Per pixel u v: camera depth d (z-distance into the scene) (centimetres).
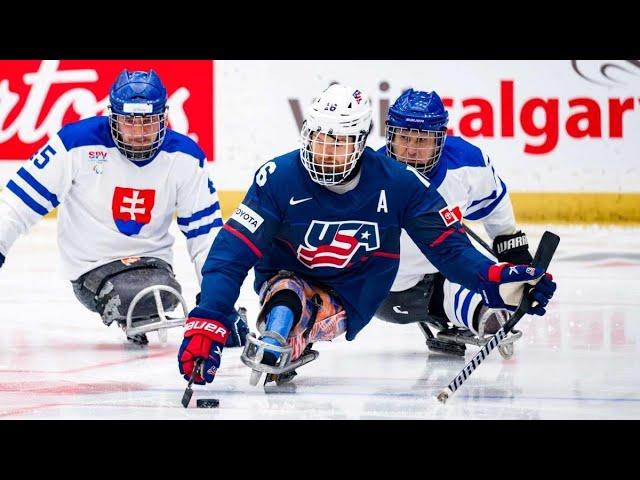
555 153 3512
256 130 3522
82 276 1989
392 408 1499
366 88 3528
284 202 1554
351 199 1556
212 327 1499
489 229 2033
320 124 1473
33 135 3425
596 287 2673
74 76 3438
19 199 1889
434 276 1958
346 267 1614
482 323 1848
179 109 3494
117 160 1906
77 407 1489
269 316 1562
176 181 1939
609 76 3509
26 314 2370
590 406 1521
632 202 3528
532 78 3509
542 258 1488
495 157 3516
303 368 1831
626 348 2008
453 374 1778
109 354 1947
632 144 3522
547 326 2233
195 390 1627
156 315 1970
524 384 1688
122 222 1945
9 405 1503
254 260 1555
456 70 3506
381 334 2209
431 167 1842
